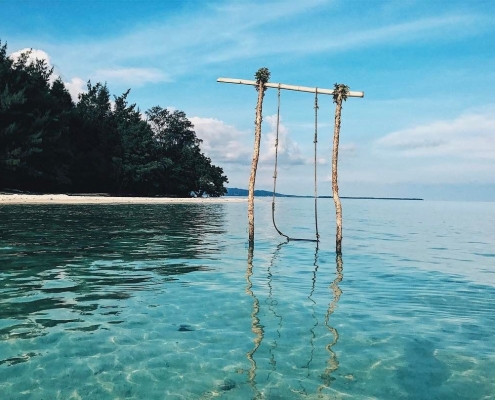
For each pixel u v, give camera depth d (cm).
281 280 1135
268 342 670
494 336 721
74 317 773
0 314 782
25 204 4066
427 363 605
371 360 609
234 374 557
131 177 7512
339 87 1720
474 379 557
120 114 8644
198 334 698
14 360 587
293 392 513
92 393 503
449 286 1117
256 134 1784
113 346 641
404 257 1658
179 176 8994
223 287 1029
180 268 1259
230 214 4306
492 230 3309
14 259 1320
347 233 2702
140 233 2133
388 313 848
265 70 1745
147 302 880
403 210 7794
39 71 6172
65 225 2334
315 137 1881
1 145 5288
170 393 505
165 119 9506
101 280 1071
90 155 6644
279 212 5562
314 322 775
